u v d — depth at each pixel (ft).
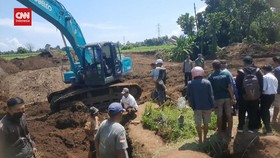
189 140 31.22
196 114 28.32
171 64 123.34
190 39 143.54
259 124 30.40
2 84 87.81
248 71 29.01
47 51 150.00
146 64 127.34
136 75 90.99
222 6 149.59
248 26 142.72
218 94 28.96
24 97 79.82
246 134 28.89
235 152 28.14
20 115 19.65
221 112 29.09
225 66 30.07
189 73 59.11
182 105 40.27
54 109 53.72
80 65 56.70
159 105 44.73
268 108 29.40
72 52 62.64
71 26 54.39
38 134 43.01
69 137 42.63
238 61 97.86
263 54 107.04
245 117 31.89
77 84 57.36
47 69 100.37
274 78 29.48
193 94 28.17
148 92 65.46
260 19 140.36
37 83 88.79
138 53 184.75
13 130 19.30
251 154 27.32
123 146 19.03
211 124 32.89
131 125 38.22
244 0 140.36
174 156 26.14
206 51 139.54
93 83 55.36
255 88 28.25
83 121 47.85
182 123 33.94
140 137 34.17
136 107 42.75
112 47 56.85
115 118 19.67
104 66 55.67
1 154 19.16
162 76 45.60
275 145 26.66
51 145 39.65
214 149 28.14
